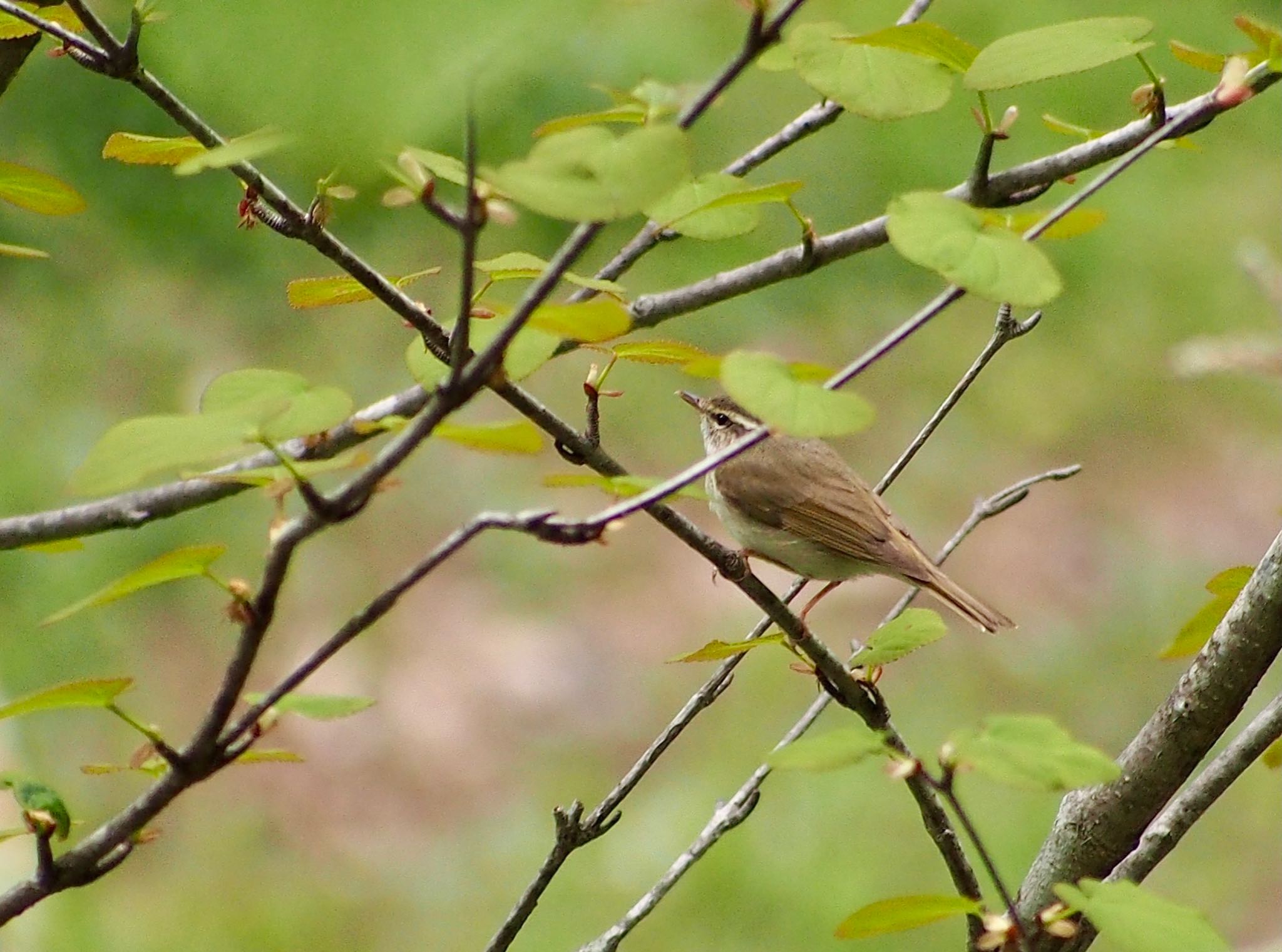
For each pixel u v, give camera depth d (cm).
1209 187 2012
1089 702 1492
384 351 1591
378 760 1433
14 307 1509
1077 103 1750
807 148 1716
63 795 1295
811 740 345
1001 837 1279
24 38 522
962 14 1595
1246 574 502
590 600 1602
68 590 1415
